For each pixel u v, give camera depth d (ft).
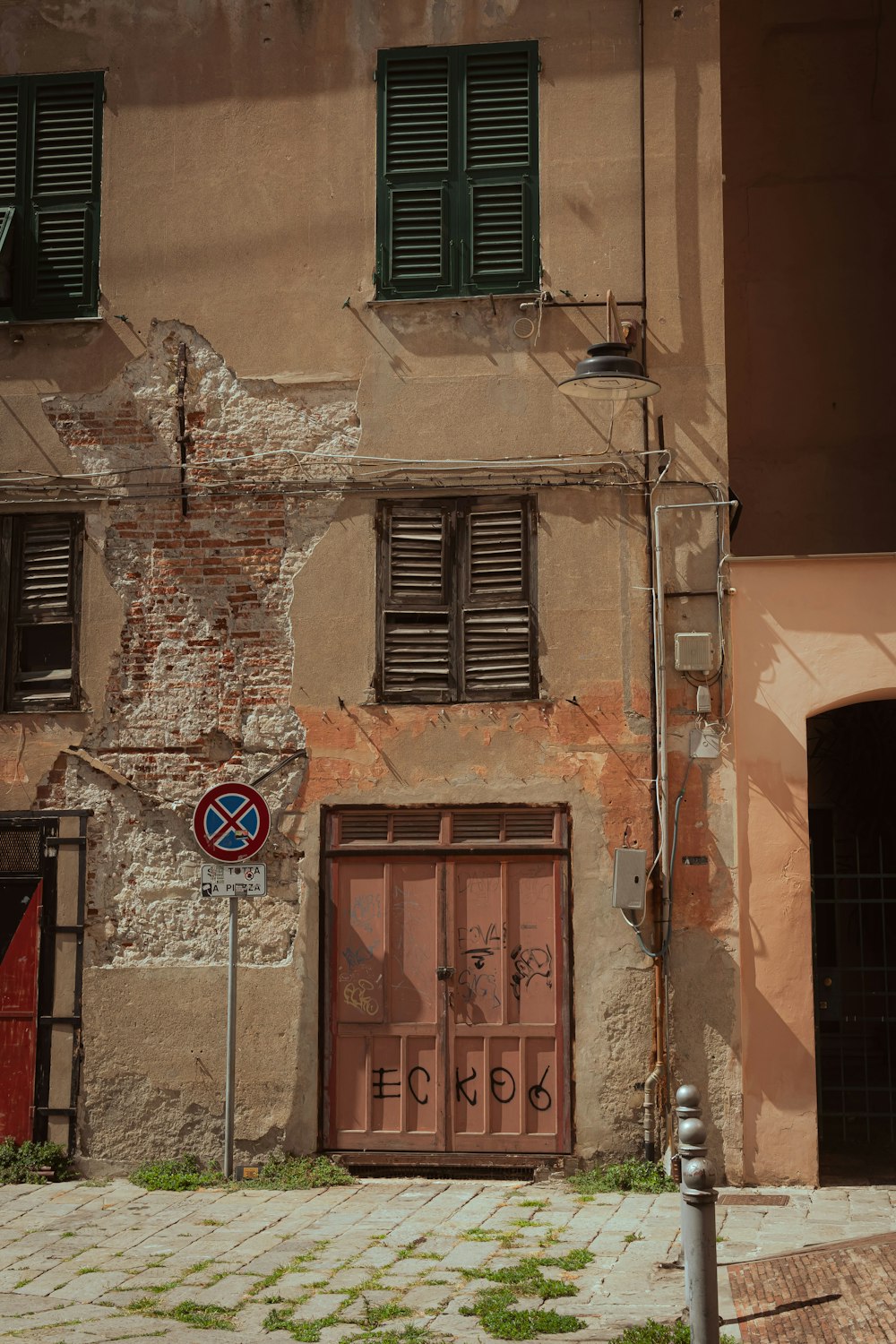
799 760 32.04
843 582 32.42
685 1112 19.67
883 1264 23.04
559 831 32.76
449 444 34.09
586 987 32.17
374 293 34.73
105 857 34.12
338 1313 22.04
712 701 32.65
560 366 34.01
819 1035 35.09
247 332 35.09
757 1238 26.13
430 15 35.40
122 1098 33.27
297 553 34.42
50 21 36.70
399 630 33.94
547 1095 32.12
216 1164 32.81
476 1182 31.65
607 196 34.32
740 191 42.11
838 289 41.50
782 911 31.65
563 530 33.63
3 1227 28.22
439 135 35.06
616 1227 27.22
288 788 33.73
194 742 34.19
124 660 34.68
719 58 34.63
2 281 35.73
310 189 35.29
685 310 33.76
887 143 41.86
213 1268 24.82
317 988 32.99
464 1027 32.55
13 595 35.50
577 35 34.86
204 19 36.17
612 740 32.83
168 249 35.60
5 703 35.24
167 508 34.94
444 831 33.14
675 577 33.09
